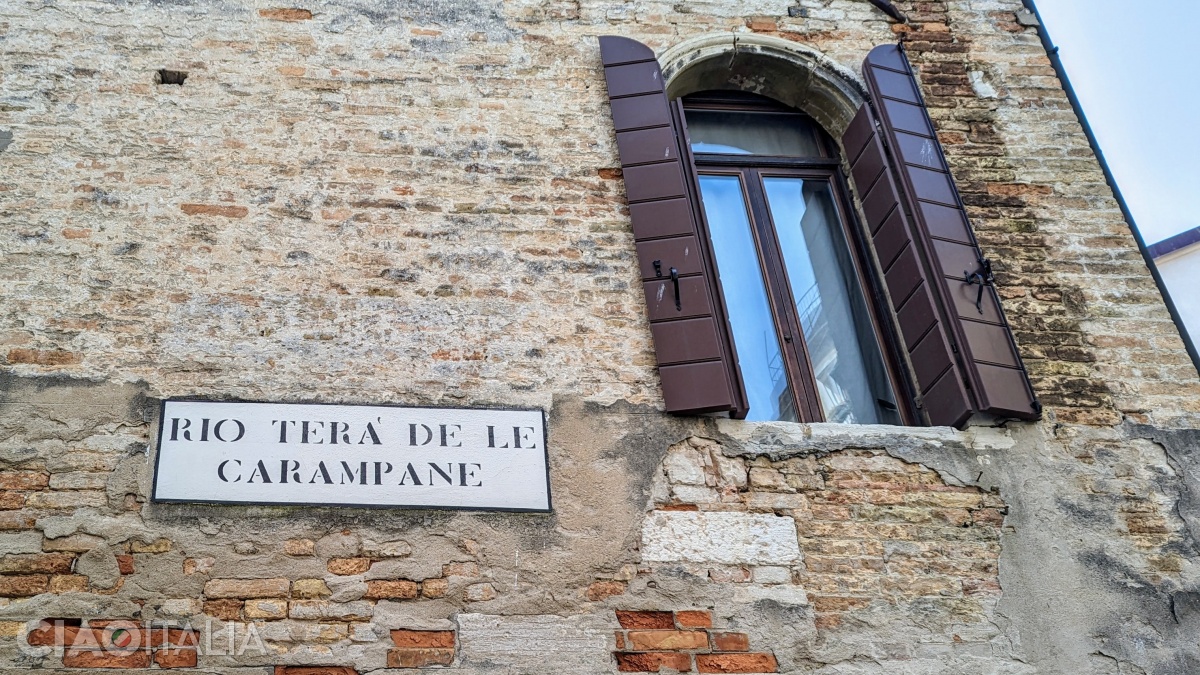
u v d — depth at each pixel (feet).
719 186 22.99
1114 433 20.06
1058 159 23.20
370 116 21.29
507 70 22.30
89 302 18.65
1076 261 21.94
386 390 18.53
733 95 24.09
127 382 18.01
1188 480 19.72
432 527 17.46
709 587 17.65
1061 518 19.10
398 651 16.52
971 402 19.77
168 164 20.18
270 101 21.15
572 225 20.70
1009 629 17.99
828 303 21.99
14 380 17.76
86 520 16.83
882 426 19.54
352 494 17.51
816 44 23.82
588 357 19.39
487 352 19.17
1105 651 18.04
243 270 19.33
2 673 15.64
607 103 22.24
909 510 18.79
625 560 17.67
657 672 16.89
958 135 23.24
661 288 19.97
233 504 17.20
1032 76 24.27
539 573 17.38
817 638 17.51
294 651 16.33
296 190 20.25
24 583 16.30
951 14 24.86
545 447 18.43
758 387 20.83
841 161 23.49
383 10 22.52
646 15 23.50
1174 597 18.60
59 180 19.72
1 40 20.95
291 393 18.28
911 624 17.81
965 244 21.43
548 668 16.69
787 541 18.21
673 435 18.88
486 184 20.90
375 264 19.72
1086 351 20.90
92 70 20.94
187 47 21.47
